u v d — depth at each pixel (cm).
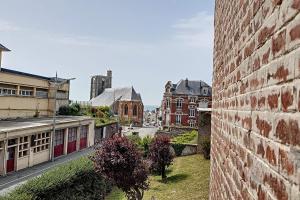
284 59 161
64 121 3244
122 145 1745
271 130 177
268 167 180
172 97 6450
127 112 8931
